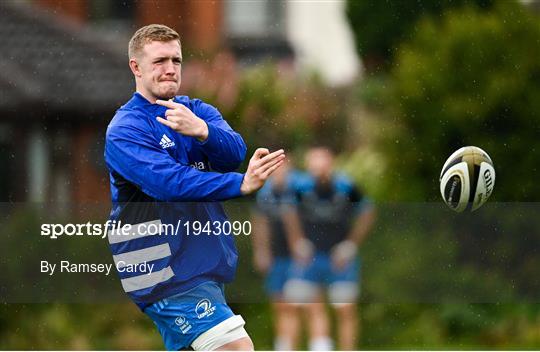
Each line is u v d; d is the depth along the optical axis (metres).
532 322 33.75
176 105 16.06
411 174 34.91
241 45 49.09
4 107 41.06
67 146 41.16
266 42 50.91
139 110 16.59
